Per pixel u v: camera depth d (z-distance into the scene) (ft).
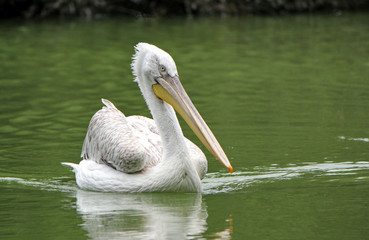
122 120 38.29
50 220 31.07
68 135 47.70
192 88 62.69
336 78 66.28
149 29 100.53
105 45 86.63
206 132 34.81
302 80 65.72
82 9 116.67
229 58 77.61
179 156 35.06
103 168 36.94
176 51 82.02
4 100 58.44
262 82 65.00
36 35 95.20
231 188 36.35
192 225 29.81
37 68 72.54
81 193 36.04
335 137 46.11
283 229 29.01
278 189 35.78
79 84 64.75
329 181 36.94
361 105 55.06
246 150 43.68
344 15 116.88
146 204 33.53
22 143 45.83
